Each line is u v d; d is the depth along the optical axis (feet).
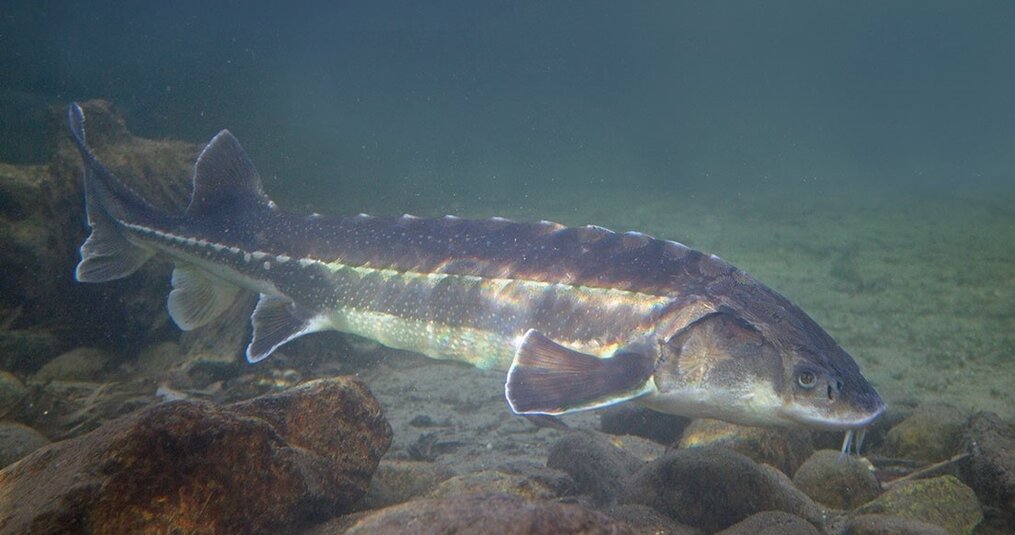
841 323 8.93
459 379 6.97
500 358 4.25
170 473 2.85
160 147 8.13
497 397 6.43
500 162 40.27
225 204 5.24
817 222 19.10
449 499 2.56
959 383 6.62
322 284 4.81
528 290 4.13
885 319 9.09
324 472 3.39
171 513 2.83
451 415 5.93
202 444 2.93
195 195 5.30
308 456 3.36
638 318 3.75
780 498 3.66
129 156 7.65
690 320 3.59
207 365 6.21
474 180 29.96
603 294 3.89
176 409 2.95
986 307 9.62
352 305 4.70
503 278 4.23
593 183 30.91
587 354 3.68
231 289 5.41
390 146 44.32
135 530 2.76
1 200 7.45
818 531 3.52
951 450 4.56
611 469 4.15
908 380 6.73
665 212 20.80
